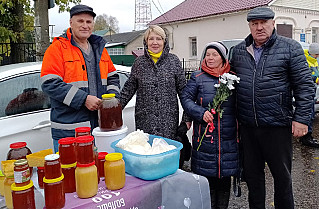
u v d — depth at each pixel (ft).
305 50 16.21
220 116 7.73
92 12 7.30
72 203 4.64
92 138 4.87
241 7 49.55
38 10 15.65
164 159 5.44
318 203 10.04
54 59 7.00
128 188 5.10
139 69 8.81
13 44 20.35
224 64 8.11
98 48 7.81
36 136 8.84
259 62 7.54
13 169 4.65
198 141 8.20
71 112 7.25
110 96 6.26
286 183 7.76
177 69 8.96
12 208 4.69
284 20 50.55
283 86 7.44
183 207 5.68
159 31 8.58
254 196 8.34
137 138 5.81
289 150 7.72
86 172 4.75
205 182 5.97
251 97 7.64
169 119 8.75
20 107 8.77
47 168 4.43
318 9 55.26
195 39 59.72
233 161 8.07
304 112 7.35
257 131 7.81
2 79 8.52
